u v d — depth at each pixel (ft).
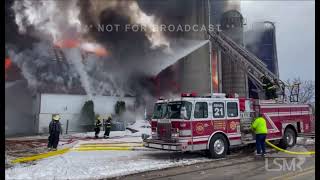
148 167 27.71
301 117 41.34
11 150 39.37
